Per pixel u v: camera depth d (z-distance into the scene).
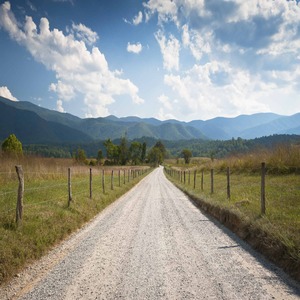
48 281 5.21
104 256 6.66
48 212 9.72
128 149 131.00
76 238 8.49
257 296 4.45
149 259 6.39
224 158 34.03
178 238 8.36
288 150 19.86
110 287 4.86
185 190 23.56
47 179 22.39
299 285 4.88
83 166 33.72
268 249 6.54
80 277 5.36
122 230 9.51
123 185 27.50
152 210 14.09
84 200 13.63
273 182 15.91
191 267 5.82
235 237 8.46
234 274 5.40
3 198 12.15
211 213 12.81
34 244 6.98
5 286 5.08
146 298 4.42
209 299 4.36
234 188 17.16
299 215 8.57
